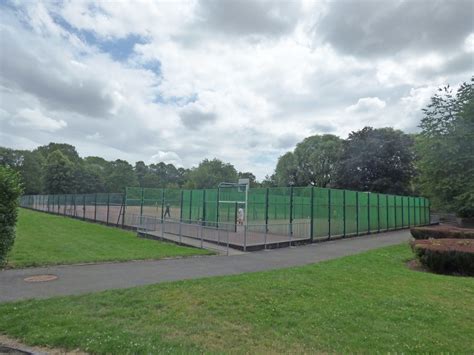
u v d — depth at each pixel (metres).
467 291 7.63
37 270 8.56
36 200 46.81
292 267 9.95
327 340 4.72
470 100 24.11
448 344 4.71
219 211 20.16
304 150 64.56
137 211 22.64
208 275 8.59
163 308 5.77
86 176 73.06
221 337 4.70
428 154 25.69
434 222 36.06
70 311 5.43
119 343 4.27
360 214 21.75
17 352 4.11
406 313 5.90
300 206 18.00
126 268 9.16
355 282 8.04
